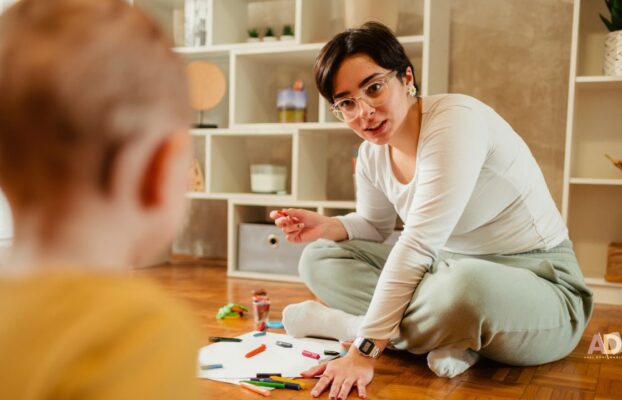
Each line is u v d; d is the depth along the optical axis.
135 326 0.42
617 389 1.38
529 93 2.79
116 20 0.45
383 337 1.38
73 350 0.40
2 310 0.42
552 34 2.74
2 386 0.39
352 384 1.30
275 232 2.89
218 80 3.19
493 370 1.51
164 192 0.47
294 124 2.84
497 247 1.60
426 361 1.57
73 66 0.42
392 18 2.75
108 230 0.45
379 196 1.79
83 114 0.42
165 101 0.46
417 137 1.48
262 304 1.89
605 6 2.63
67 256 0.44
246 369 1.44
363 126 1.42
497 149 1.49
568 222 2.51
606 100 2.65
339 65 1.39
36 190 0.44
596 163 2.67
